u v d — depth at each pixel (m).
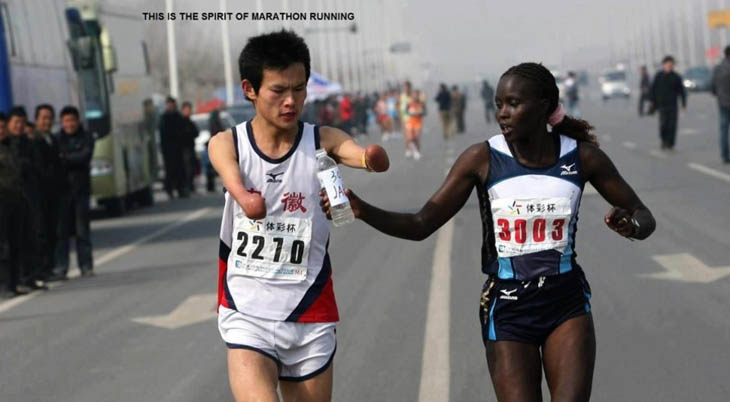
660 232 44.75
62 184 44.09
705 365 25.09
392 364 26.45
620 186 16.66
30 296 40.62
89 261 44.84
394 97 158.12
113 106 73.19
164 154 84.75
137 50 85.50
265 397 15.77
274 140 16.27
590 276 36.28
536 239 16.42
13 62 56.19
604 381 24.25
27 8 59.94
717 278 34.91
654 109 86.19
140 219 69.62
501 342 16.44
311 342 16.52
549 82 16.31
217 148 16.27
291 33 16.16
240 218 16.47
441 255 42.59
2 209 40.50
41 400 25.22
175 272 44.06
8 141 40.91
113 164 71.12
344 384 24.91
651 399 22.80
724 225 45.75
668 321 29.42
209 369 27.22
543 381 25.09
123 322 34.00
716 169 68.81
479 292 34.78
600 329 28.92
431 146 123.81
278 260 16.42
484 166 16.58
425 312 32.03
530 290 16.34
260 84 15.98
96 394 25.44
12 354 30.47
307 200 16.38
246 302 16.47
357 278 38.47
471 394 23.72
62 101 65.31
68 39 68.12
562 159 16.50
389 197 66.69
